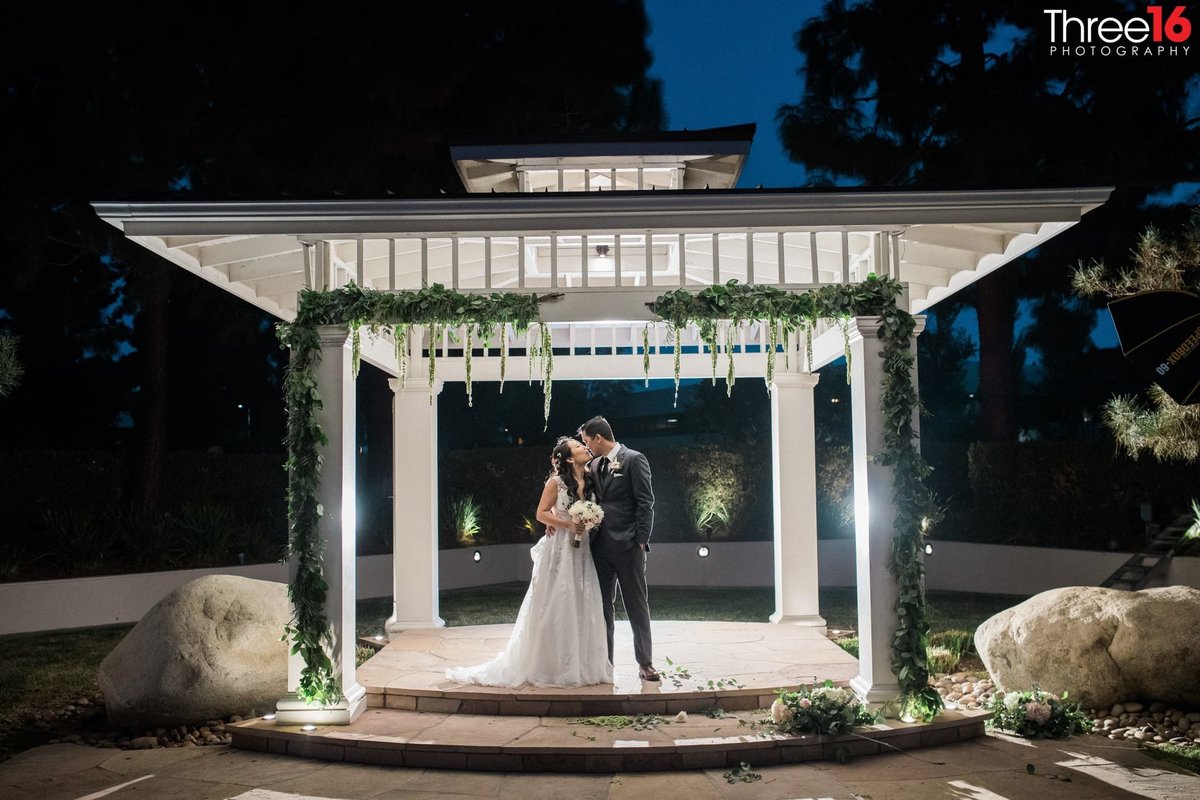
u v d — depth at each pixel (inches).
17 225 514.9
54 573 490.0
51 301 592.4
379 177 600.7
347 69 587.2
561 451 284.0
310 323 256.8
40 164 530.0
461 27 615.5
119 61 542.6
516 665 278.4
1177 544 467.8
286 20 558.6
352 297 256.5
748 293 255.8
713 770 227.8
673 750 227.5
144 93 534.6
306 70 595.2
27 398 685.3
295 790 215.8
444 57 592.7
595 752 226.8
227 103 585.0
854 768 227.3
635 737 237.3
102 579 475.2
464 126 624.7
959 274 331.3
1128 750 241.0
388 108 593.0
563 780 221.3
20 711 299.6
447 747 231.3
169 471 605.3
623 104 690.8
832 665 305.3
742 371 407.2
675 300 255.4
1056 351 799.7
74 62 522.6
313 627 252.4
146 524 534.6
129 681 270.2
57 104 530.9
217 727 272.1
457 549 602.9
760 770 227.5
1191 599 272.2
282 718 254.5
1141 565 474.9
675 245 343.0
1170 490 536.4
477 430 900.6
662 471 671.1
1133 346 303.1
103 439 716.7
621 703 262.7
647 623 281.3
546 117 633.0
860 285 257.3
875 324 257.1
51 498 567.5
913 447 253.4
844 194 247.1
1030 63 623.8
